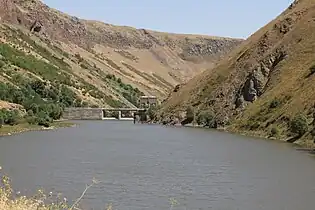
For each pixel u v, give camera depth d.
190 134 118.56
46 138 103.44
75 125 155.25
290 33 144.38
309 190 46.03
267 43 153.00
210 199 42.12
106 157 70.31
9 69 194.25
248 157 70.94
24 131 121.19
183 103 168.62
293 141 92.75
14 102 145.00
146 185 47.81
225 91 151.38
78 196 42.12
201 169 58.88
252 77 141.12
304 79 113.81
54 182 48.75
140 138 106.81
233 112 140.25
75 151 78.25
